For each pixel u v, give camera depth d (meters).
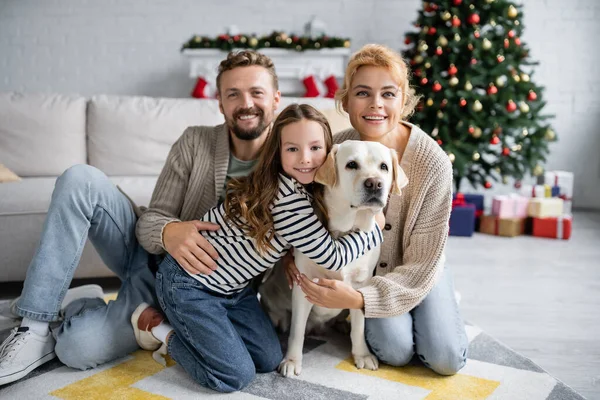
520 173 3.91
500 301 2.39
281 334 1.89
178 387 1.52
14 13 4.98
